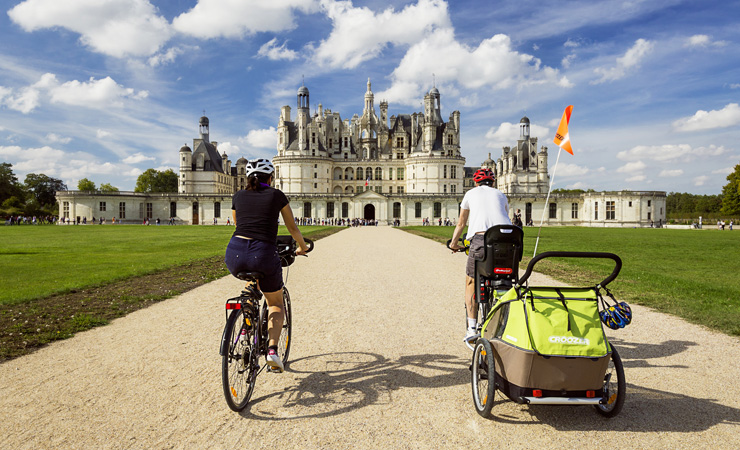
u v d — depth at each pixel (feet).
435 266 57.67
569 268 55.36
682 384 17.29
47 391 16.55
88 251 78.13
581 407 15.26
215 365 19.54
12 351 21.31
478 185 20.15
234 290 39.24
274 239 15.62
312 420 14.19
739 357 20.67
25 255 70.28
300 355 21.06
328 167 363.76
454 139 355.97
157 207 320.50
